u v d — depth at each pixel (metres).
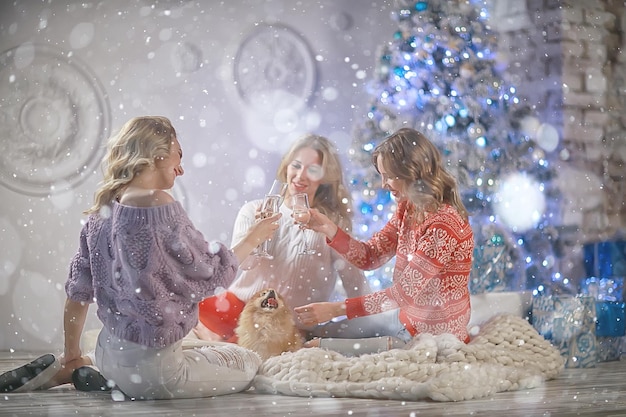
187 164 5.63
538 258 5.07
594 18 5.47
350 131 5.73
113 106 5.54
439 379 2.74
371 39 5.77
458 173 4.42
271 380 2.83
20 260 5.43
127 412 2.38
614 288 5.07
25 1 5.52
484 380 2.87
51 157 5.48
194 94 5.65
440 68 4.43
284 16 5.76
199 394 2.71
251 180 5.68
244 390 2.90
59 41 5.53
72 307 2.83
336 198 3.71
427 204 3.16
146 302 2.54
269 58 5.73
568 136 5.33
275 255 3.55
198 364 2.70
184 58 5.65
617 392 2.95
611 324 4.32
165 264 2.56
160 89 5.61
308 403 2.59
